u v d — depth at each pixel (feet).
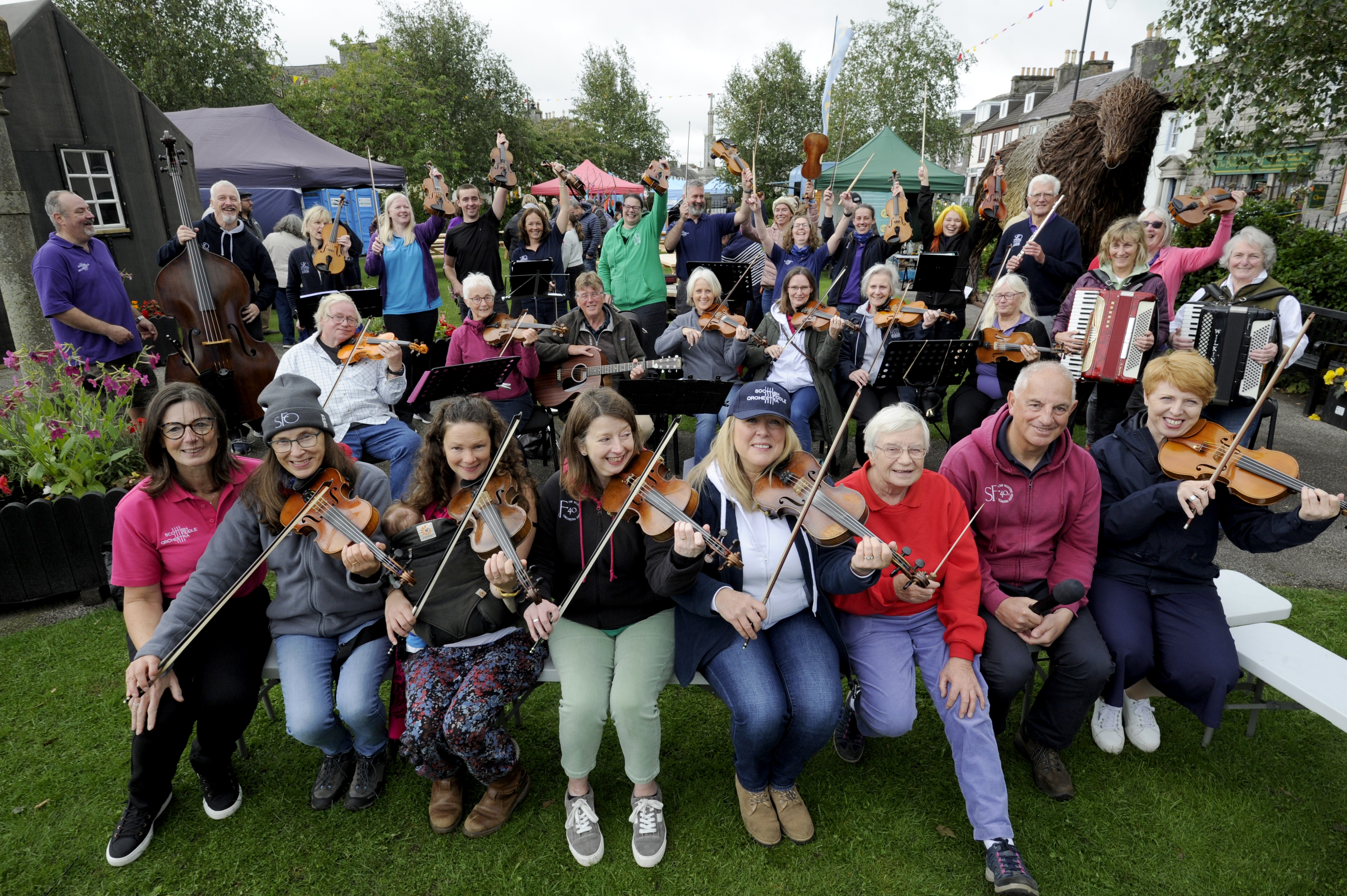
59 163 26.81
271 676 8.75
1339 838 7.65
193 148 35.45
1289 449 18.04
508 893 7.23
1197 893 7.11
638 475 7.98
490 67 80.59
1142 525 8.36
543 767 8.80
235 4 67.51
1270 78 22.74
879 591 8.13
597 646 7.96
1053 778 8.25
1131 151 22.68
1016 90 108.37
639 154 107.45
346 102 71.56
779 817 7.86
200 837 7.92
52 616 11.98
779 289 19.98
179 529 8.07
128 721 9.57
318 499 7.93
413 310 19.75
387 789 8.49
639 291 21.21
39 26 25.91
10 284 14.84
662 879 7.36
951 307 21.63
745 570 7.92
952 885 7.24
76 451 12.42
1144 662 8.30
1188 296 26.68
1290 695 7.84
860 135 91.61
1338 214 39.01
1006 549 8.66
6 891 7.32
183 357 15.80
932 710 9.73
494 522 7.74
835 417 16.01
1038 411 7.89
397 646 8.28
